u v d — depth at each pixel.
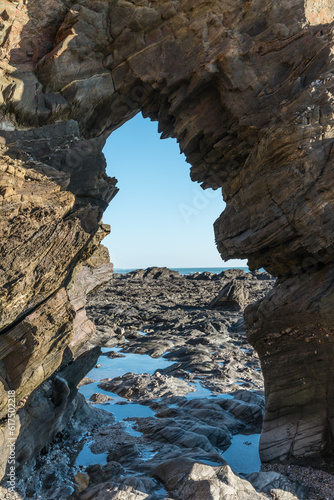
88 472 11.06
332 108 9.64
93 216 10.43
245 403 15.59
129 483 9.55
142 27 11.93
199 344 27.75
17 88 11.33
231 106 11.53
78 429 14.02
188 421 13.91
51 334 9.38
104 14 11.99
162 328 34.03
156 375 20.62
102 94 12.65
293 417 11.20
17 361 9.08
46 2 12.09
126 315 39.47
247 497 8.62
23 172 9.29
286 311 11.16
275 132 10.06
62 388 11.97
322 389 10.75
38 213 8.73
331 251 10.23
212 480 8.79
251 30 11.26
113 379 20.88
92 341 28.83
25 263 8.48
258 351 12.28
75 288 15.92
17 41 11.84
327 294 10.40
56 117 12.18
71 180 10.53
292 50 10.73
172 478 9.49
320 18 10.95
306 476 10.06
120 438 13.48
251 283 65.25
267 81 11.08
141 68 12.18
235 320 34.97
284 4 10.75
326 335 10.51
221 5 11.25
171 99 12.66
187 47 11.75
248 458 11.92
